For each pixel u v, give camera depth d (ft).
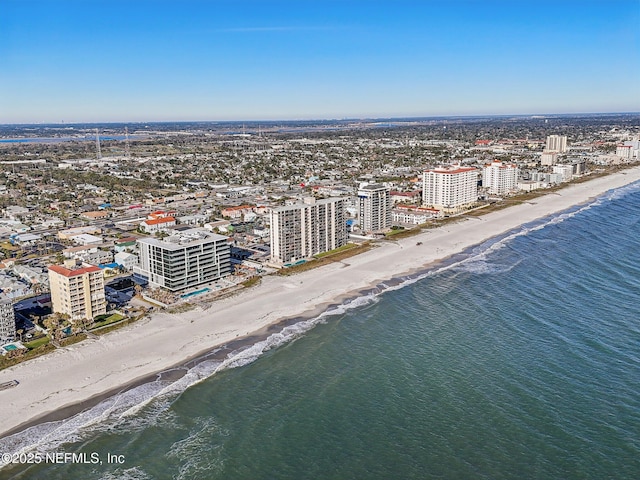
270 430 430.20
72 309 630.74
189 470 387.96
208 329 619.67
